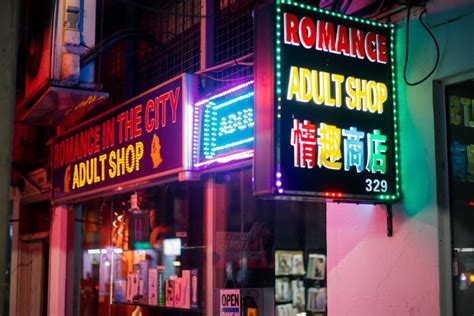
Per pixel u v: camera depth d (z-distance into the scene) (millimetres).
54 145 10430
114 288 9203
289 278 6500
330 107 4801
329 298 5773
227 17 7488
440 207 4906
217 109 6703
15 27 3846
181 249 7789
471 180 5004
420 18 5125
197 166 6875
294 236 6504
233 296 6867
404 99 5207
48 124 9383
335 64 4875
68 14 7551
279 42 4637
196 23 7984
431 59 5043
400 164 5164
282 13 4680
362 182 4902
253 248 6859
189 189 7777
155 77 8805
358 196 4859
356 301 5492
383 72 5148
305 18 4777
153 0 9047
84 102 8008
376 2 5484
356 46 5016
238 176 7129
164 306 7969
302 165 4602
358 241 5527
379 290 5293
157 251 8266
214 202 7348
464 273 4797
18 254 12375
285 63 4641
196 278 7469
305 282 6363
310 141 4656
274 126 4531
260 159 4625
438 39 4992
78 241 10586
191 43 8047
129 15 9359
